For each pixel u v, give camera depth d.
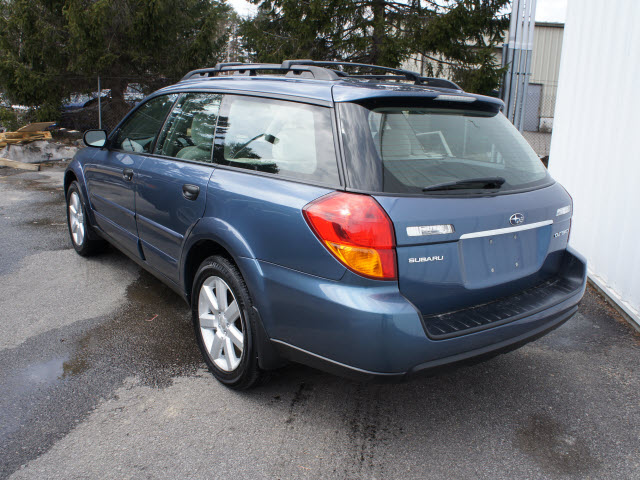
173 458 2.34
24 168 10.79
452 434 2.58
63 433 2.49
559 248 2.85
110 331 3.57
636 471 2.33
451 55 12.64
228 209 2.71
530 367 3.27
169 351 3.33
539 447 2.49
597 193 4.66
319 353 2.31
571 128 5.25
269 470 2.28
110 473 2.23
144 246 3.73
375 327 2.10
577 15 5.18
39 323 3.66
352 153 2.27
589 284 4.77
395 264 2.14
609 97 4.45
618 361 3.35
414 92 2.46
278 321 2.45
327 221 2.20
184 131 3.40
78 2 12.30
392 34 12.70
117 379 2.98
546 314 2.52
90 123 14.73
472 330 2.25
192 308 3.13
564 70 5.44
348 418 2.68
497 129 2.78
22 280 4.49
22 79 12.82
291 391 2.92
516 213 2.49
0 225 6.36
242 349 2.72
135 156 3.85
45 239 5.77
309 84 2.66
